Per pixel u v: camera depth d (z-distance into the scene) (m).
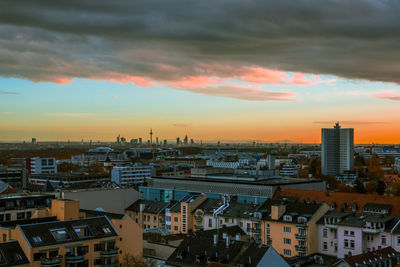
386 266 132.88
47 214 145.88
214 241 142.62
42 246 122.50
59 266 125.06
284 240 172.88
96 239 133.25
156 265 145.38
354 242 158.50
